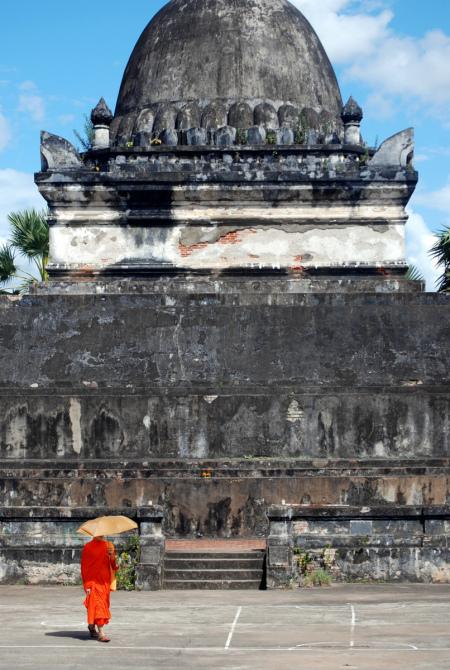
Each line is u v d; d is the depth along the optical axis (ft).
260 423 82.17
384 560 66.59
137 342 85.81
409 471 78.74
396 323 85.87
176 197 91.15
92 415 82.17
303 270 90.94
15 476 78.64
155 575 65.05
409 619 53.16
